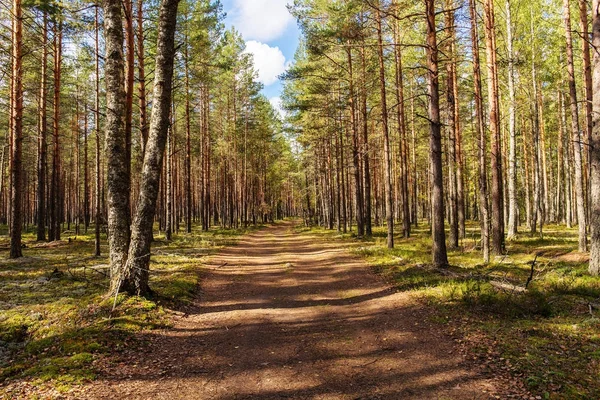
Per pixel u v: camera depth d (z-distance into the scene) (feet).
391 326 23.77
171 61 28.84
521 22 71.31
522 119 101.65
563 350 17.85
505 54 66.64
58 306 26.40
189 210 96.94
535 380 14.67
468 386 15.15
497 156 50.39
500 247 50.16
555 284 30.01
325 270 45.85
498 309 24.57
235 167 136.05
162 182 108.06
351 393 15.37
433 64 39.17
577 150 48.11
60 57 72.18
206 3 75.15
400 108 75.87
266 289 36.40
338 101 83.87
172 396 15.24
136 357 19.03
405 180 77.46
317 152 124.47
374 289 34.35
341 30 60.08
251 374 17.51
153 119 28.68
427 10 39.29
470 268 40.16
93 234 99.19
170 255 55.42
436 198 39.32
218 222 163.53
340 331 23.50
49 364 17.46
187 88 88.53
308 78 85.46
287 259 57.21
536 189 86.48
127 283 27.73
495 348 18.45
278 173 193.06
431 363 17.74
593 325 20.93
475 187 122.21
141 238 28.02
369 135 97.25
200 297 32.94
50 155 128.98
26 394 14.79
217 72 94.79
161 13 28.48
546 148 126.11
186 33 73.97
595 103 32.89
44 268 43.01
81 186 173.17
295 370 17.89
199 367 18.30
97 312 24.49
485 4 48.85
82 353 18.58
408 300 29.07
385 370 17.44
